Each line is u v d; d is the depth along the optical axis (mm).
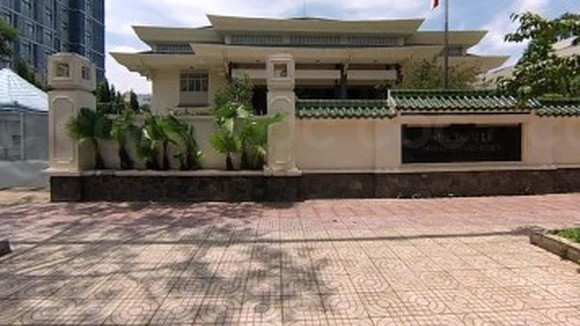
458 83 21719
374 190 11398
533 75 6941
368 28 32312
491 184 11680
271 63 10922
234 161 11148
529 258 6152
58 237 7531
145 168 11164
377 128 11367
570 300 4711
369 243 7078
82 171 10945
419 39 33219
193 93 30844
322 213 9531
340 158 11414
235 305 4676
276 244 7043
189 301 4785
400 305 4648
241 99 25297
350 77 28625
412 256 6352
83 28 64312
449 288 5102
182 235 7633
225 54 27469
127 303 4734
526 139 11742
